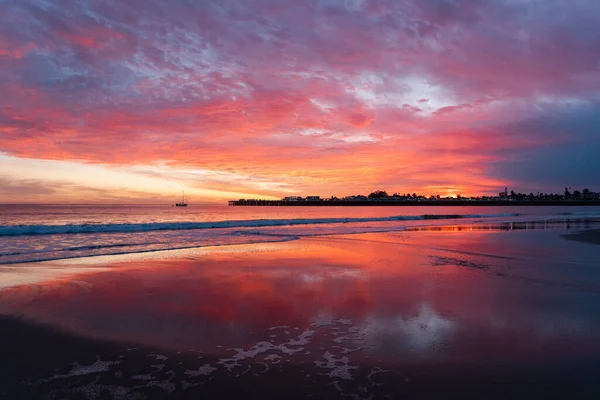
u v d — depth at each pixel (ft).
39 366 12.41
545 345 14.10
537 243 48.75
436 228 80.28
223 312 18.49
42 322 16.79
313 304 19.86
